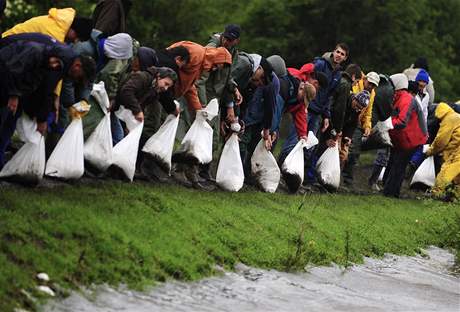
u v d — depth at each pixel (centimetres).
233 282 1906
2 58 1930
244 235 2208
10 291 1504
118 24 2444
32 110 2028
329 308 1845
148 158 2450
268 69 2802
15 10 5219
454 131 3625
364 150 3534
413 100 3556
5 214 1775
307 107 3030
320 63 3122
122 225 1939
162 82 2355
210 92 2644
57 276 1617
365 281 2223
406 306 1995
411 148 3603
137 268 1772
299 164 2983
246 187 2866
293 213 2622
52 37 2058
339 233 2603
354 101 3228
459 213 3144
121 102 2314
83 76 1989
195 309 1659
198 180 2703
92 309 1552
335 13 5784
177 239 1995
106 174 2336
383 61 5881
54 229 1783
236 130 2702
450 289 2345
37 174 2038
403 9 5769
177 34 5772
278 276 2039
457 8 6531
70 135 2142
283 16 5819
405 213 3322
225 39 2705
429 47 6078
